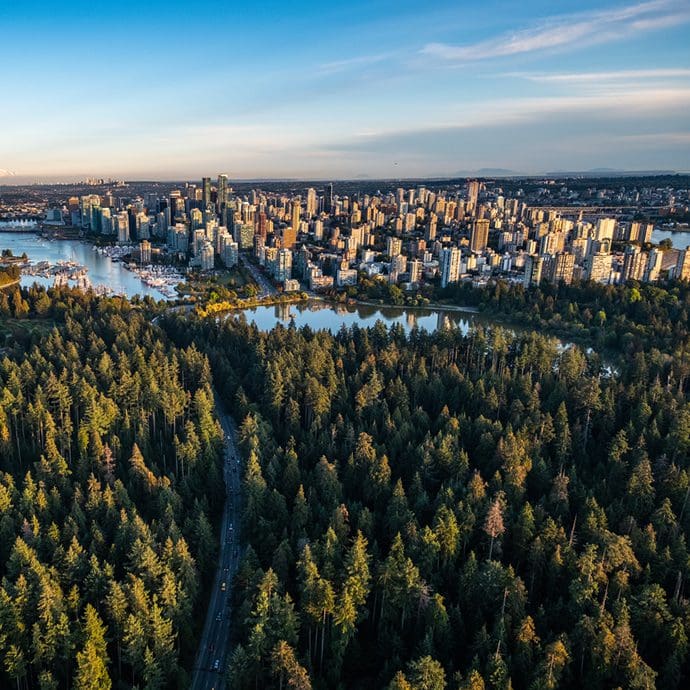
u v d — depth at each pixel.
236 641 134.75
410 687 110.38
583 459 195.75
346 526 154.50
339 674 125.75
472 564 138.12
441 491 165.12
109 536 157.00
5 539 149.75
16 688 122.69
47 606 122.44
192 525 157.50
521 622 122.44
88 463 187.88
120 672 125.62
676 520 159.88
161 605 129.88
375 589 138.50
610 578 136.75
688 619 122.06
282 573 142.50
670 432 193.38
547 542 146.12
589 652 119.88
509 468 173.25
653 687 108.62
